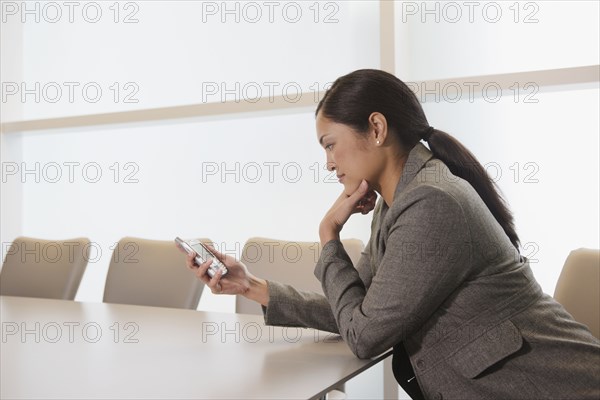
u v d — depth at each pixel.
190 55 4.50
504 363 1.55
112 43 4.79
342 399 2.50
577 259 2.15
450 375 1.58
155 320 2.23
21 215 5.08
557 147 3.46
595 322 2.08
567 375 1.53
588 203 3.40
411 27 3.79
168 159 4.65
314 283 2.67
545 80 3.15
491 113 3.60
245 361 1.65
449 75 3.70
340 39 4.02
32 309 2.49
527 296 1.61
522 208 3.54
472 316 1.58
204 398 1.34
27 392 1.39
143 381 1.47
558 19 3.44
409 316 1.57
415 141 1.77
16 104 5.01
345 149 1.74
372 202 1.89
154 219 4.71
